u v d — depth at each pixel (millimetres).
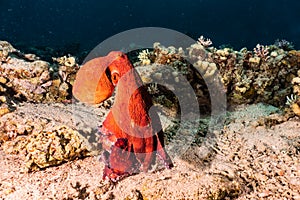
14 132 1754
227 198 1609
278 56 2162
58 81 2035
